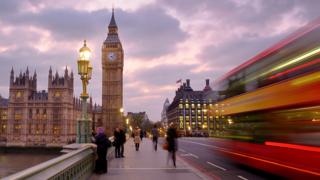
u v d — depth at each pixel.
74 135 195.25
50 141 180.75
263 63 16.27
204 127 198.50
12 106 183.50
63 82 185.38
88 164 16.00
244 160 18.81
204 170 20.89
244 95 18.78
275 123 14.91
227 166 23.16
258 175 18.83
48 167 8.23
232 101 20.84
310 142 12.04
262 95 16.31
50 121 182.38
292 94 13.38
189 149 41.75
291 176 13.58
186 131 177.38
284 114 14.05
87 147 15.80
